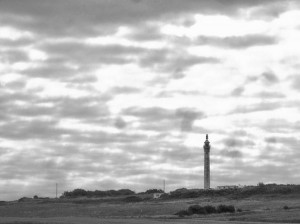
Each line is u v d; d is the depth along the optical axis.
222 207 171.12
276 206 183.50
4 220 141.62
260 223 125.00
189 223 122.62
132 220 139.50
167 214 174.25
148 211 188.00
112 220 140.00
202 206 176.38
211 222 128.00
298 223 127.00
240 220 137.38
